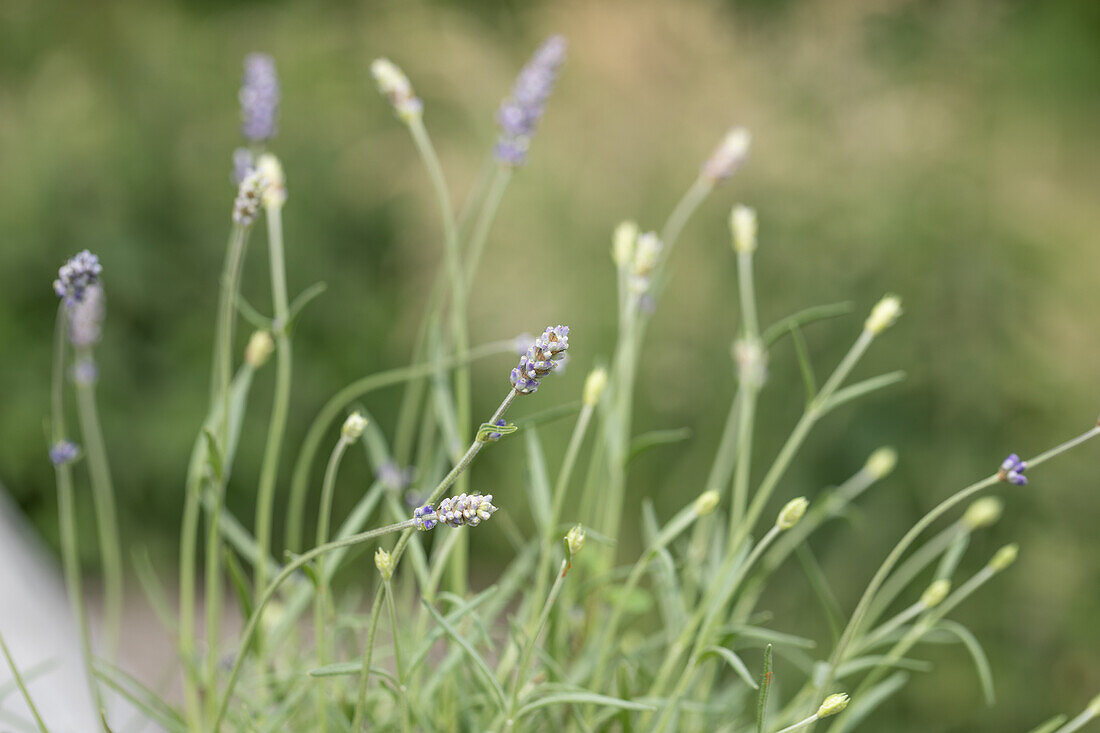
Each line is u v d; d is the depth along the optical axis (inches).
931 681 117.0
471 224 150.1
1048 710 118.9
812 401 66.9
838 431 122.3
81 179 161.6
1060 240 131.9
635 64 149.4
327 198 169.6
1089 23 159.8
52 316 159.9
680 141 143.3
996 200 131.9
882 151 136.0
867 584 119.4
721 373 126.6
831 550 120.2
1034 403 122.6
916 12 154.0
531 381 61.4
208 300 165.2
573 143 147.8
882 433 121.4
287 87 177.8
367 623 68.2
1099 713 66.5
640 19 153.0
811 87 145.0
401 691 63.8
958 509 120.8
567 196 143.0
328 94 177.8
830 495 69.5
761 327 128.0
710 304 129.8
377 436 69.0
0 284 156.6
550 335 61.2
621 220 140.6
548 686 65.3
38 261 157.6
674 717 66.6
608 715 66.0
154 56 177.6
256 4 203.3
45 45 179.5
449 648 66.9
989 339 124.6
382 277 169.9
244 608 66.2
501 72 170.7
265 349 67.1
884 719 115.6
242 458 157.6
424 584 65.9
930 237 127.6
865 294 126.0
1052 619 119.1
